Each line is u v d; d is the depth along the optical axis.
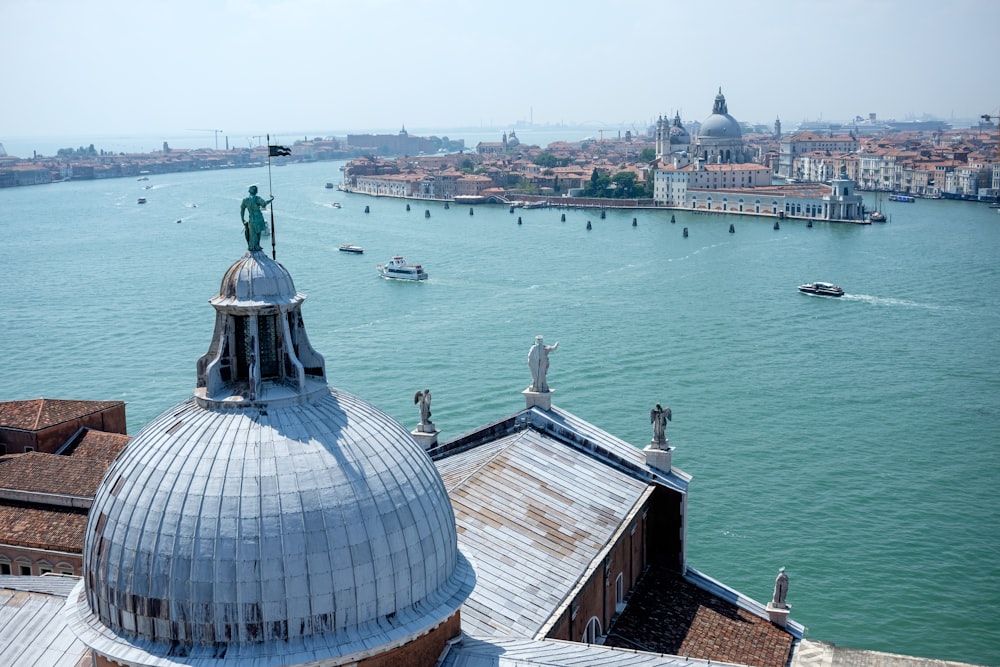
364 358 151.50
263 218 36.34
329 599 31.69
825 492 100.50
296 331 36.31
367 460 34.22
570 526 53.88
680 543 61.75
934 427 120.88
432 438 64.31
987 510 96.44
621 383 138.62
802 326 178.12
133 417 123.44
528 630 44.16
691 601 59.56
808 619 77.88
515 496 55.12
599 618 52.62
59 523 77.81
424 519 34.53
